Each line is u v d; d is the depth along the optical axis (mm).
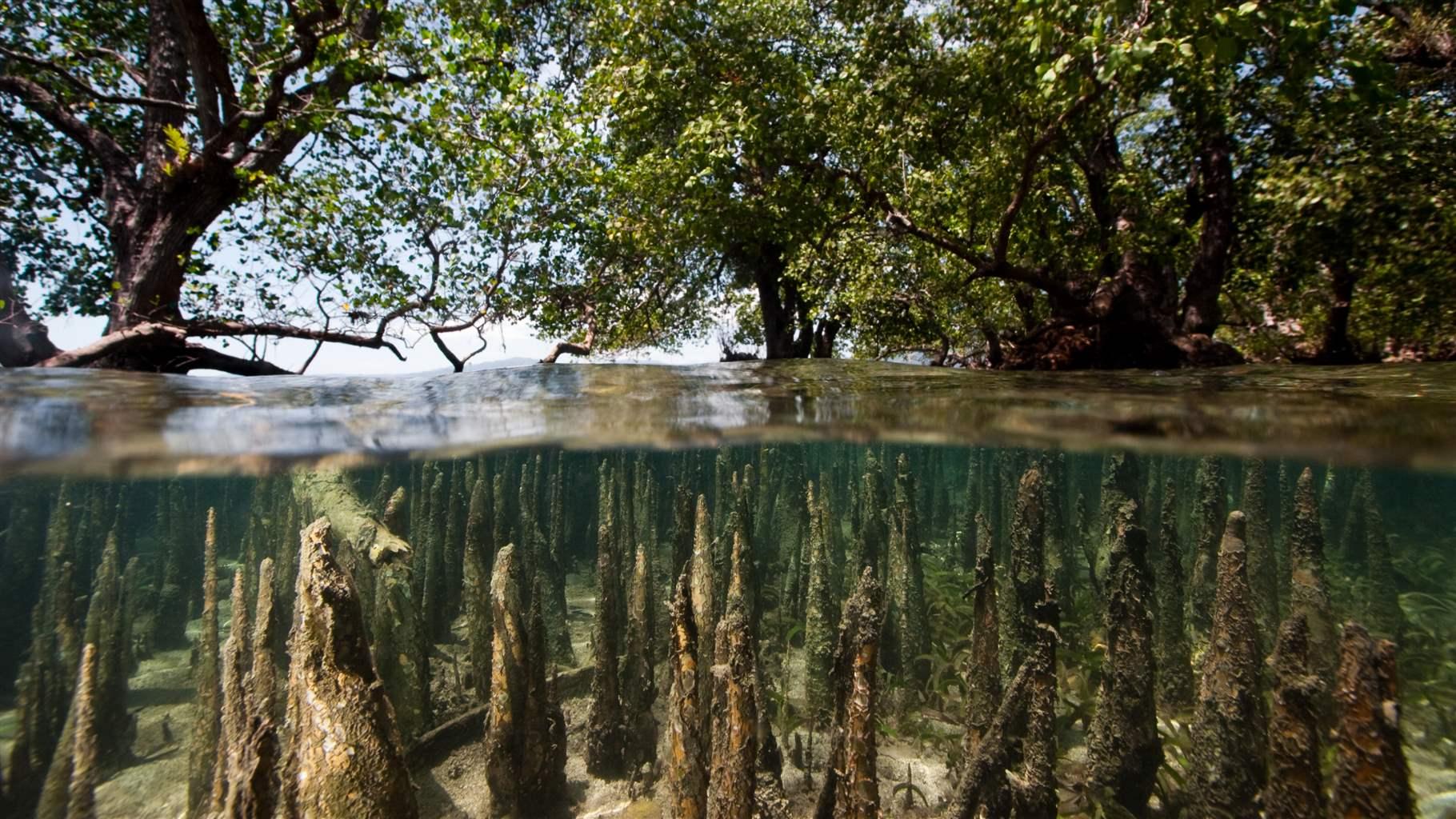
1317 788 4562
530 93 11570
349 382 8352
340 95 11617
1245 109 11883
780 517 13844
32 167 12867
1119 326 12117
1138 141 14055
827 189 12828
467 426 6266
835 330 21516
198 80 10344
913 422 6922
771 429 7242
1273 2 7465
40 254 13086
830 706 7648
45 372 8586
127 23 12781
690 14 12148
